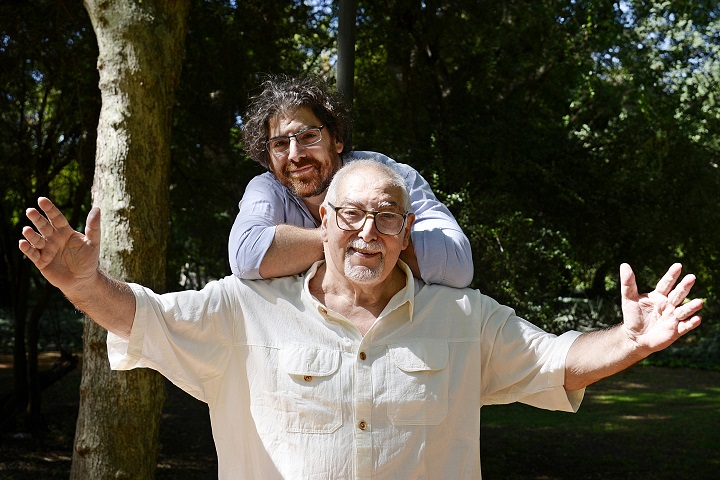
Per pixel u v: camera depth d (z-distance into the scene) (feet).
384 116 33.32
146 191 18.80
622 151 33.71
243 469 8.81
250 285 8.98
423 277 9.05
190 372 8.80
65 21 30.35
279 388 8.56
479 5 32.94
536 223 30.48
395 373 8.57
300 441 8.44
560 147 32.48
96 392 18.56
